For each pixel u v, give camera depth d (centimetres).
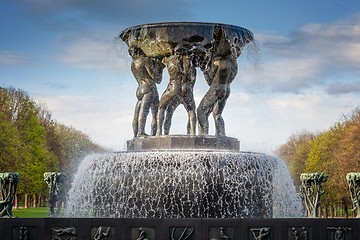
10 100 7588
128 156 2027
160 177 1986
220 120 2219
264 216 2064
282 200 2184
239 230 1738
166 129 2292
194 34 2112
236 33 2169
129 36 2216
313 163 8650
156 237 1730
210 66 2217
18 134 7244
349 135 7156
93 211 2078
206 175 1978
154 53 2188
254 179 2034
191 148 2083
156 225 1733
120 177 2027
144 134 2227
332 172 7431
